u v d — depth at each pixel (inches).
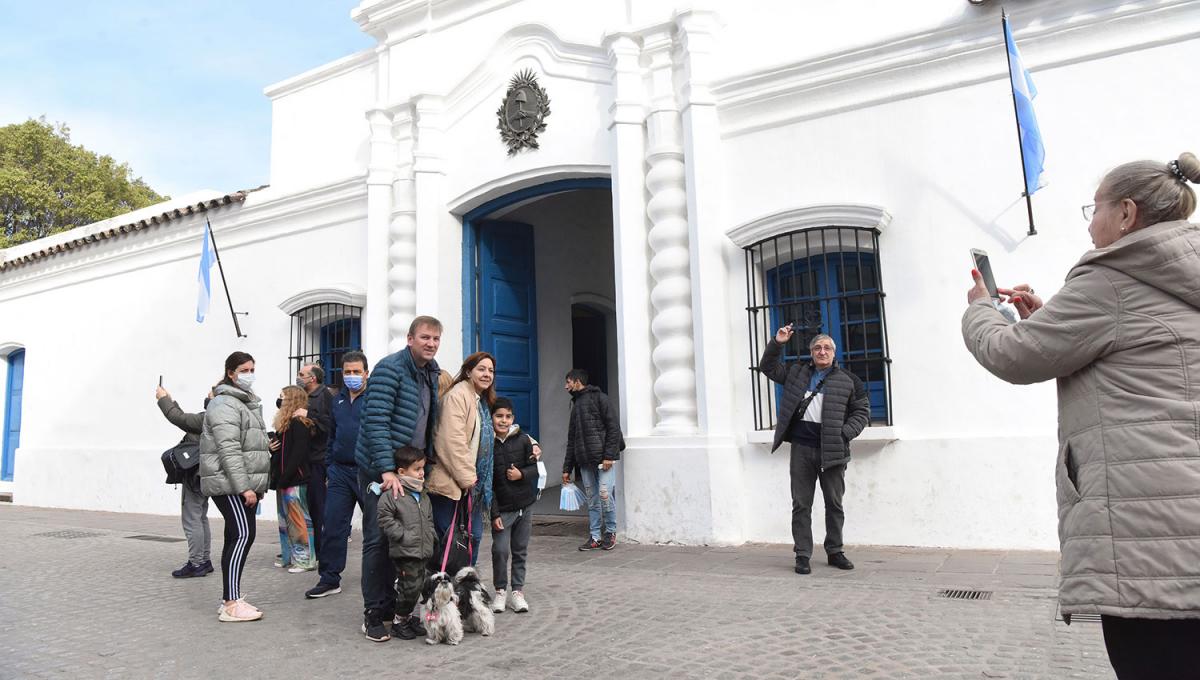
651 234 335.9
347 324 449.4
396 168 420.5
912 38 299.7
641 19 355.3
